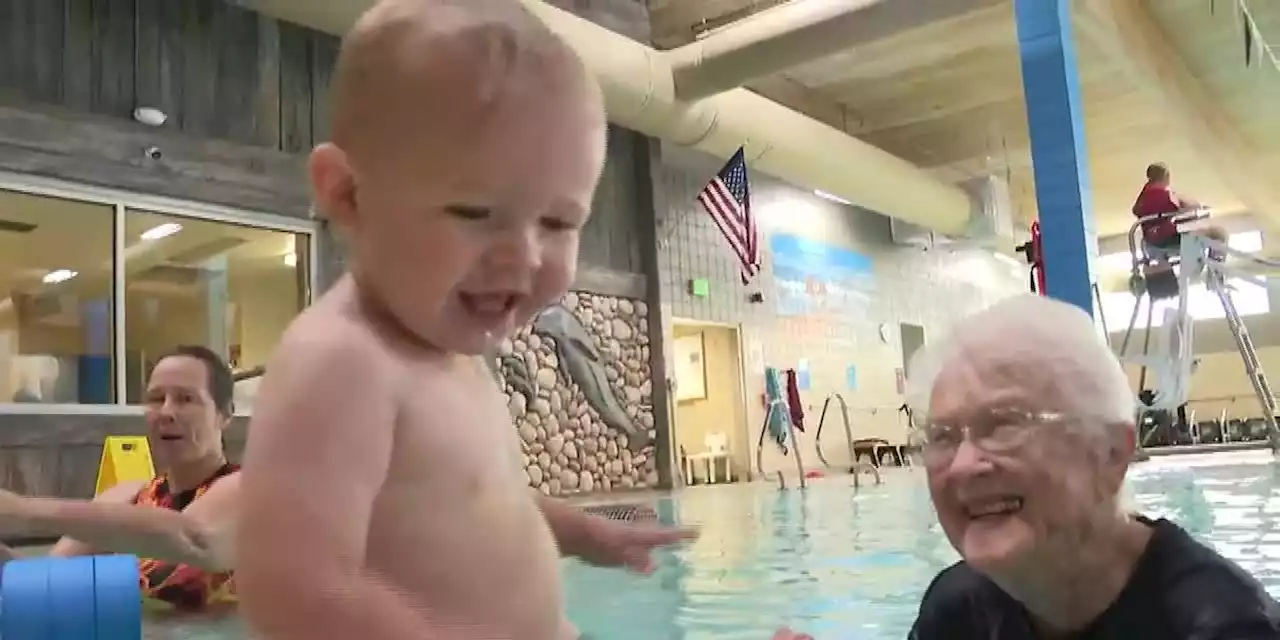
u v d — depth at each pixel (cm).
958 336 113
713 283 1163
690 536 136
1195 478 552
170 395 262
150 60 684
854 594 262
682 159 1142
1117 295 1733
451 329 85
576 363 978
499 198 81
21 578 134
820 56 843
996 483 106
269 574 76
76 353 657
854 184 1139
